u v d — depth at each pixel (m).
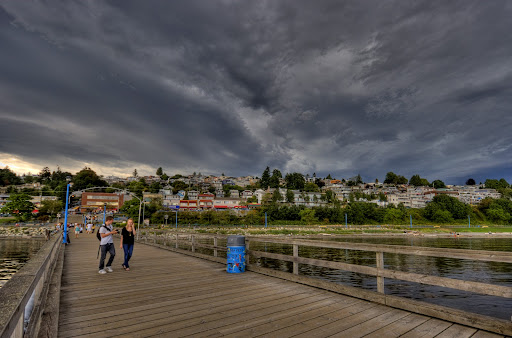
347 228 88.44
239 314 4.80
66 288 6.77
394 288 17.98
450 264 28.22
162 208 91.31
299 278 7.09
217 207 106.38
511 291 3.80
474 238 79.12
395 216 104.88
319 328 4.17
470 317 4.17
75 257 13.51
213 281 7.42
